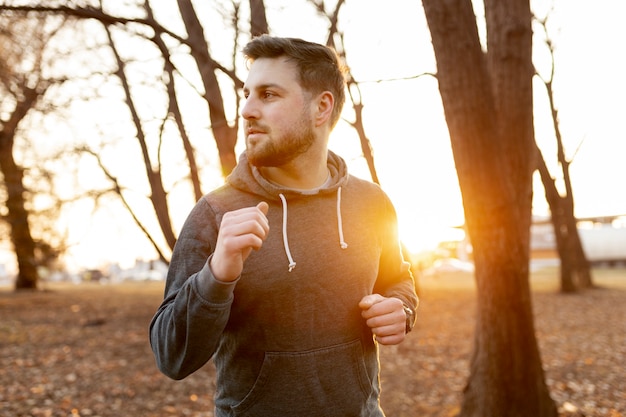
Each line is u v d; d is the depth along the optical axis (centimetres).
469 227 438
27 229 1695
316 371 149
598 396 603
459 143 418
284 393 148
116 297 1928
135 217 877
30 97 671
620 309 1373
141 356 833
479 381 444
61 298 1878
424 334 1022
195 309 129
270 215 152
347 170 173
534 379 432
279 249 148
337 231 157
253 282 145
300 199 155
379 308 151
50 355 844
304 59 152
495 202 416
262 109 149
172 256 153
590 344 910
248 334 149
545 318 1238
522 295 430
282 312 147
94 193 976
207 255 150
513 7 428
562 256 1831
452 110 416
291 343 147
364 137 755
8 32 577
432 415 545
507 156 425
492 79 435
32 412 562
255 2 545
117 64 684
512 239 424
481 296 442
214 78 579
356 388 155
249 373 151
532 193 438
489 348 438
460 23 408
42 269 2320
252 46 152
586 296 1705
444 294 1880
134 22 460
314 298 149
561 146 1897
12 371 734
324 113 158
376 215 174
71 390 648
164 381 689
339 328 153
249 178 154
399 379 689
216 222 151
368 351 161
